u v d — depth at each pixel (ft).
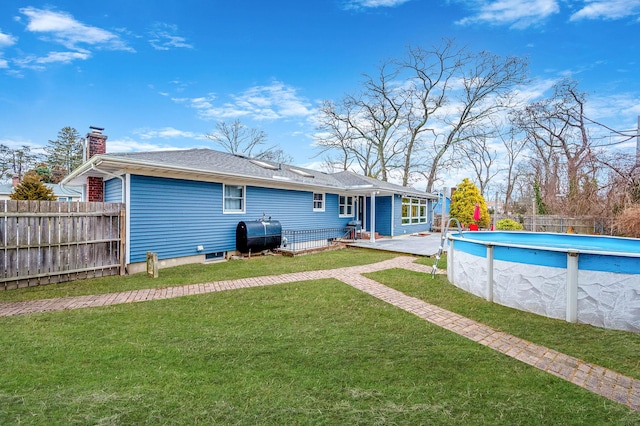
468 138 93.40
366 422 7.94
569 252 15.33
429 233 71.77
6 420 7.75
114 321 15.02
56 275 23.27
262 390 9.30
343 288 21.80
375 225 58.65
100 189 34.09
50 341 12.53
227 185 35.40
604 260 14.70
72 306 17.46
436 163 97.30
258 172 37.83
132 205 27.25
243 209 37.01
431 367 10.89
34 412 8.09
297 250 39.37
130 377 9.91
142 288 21.70
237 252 36.27
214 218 33.94
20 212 21.76
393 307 17.69
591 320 14.96
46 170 125.59
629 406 8.80
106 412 8.14
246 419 7.99
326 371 10.50
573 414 8.39
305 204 46.01
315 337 13.37
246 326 14.57
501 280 18.26
